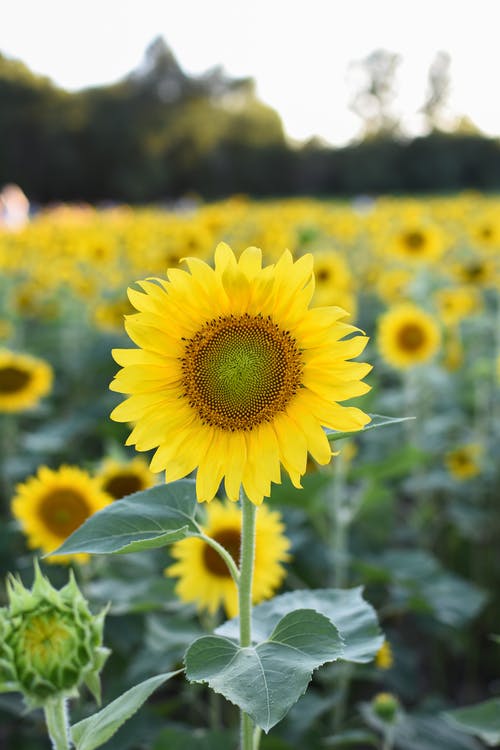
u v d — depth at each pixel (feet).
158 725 12.71
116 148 210.59
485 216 62.49
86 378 30.99
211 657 6.07
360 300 38.63
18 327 33.12
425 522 21.08
